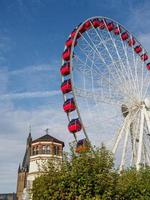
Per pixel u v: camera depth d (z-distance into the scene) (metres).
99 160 43.66
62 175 41.88
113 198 43.56
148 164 66.12
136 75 70.88
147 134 68.19
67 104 64.38
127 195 49.72
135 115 68.19
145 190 54.78
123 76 68.69
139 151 65.38
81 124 61.34
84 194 40.38
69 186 41.34
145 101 68.56
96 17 73.00
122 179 53.59
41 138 114.81
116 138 65.69
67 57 66.19
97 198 39.44
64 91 65.06
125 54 71.50
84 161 42.72
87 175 41.53
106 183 42.00
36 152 112.00
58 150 114.00
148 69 79.12
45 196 42.19
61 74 66.19
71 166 43.19
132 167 62.91
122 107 67.69
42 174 45.88
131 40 78.50
